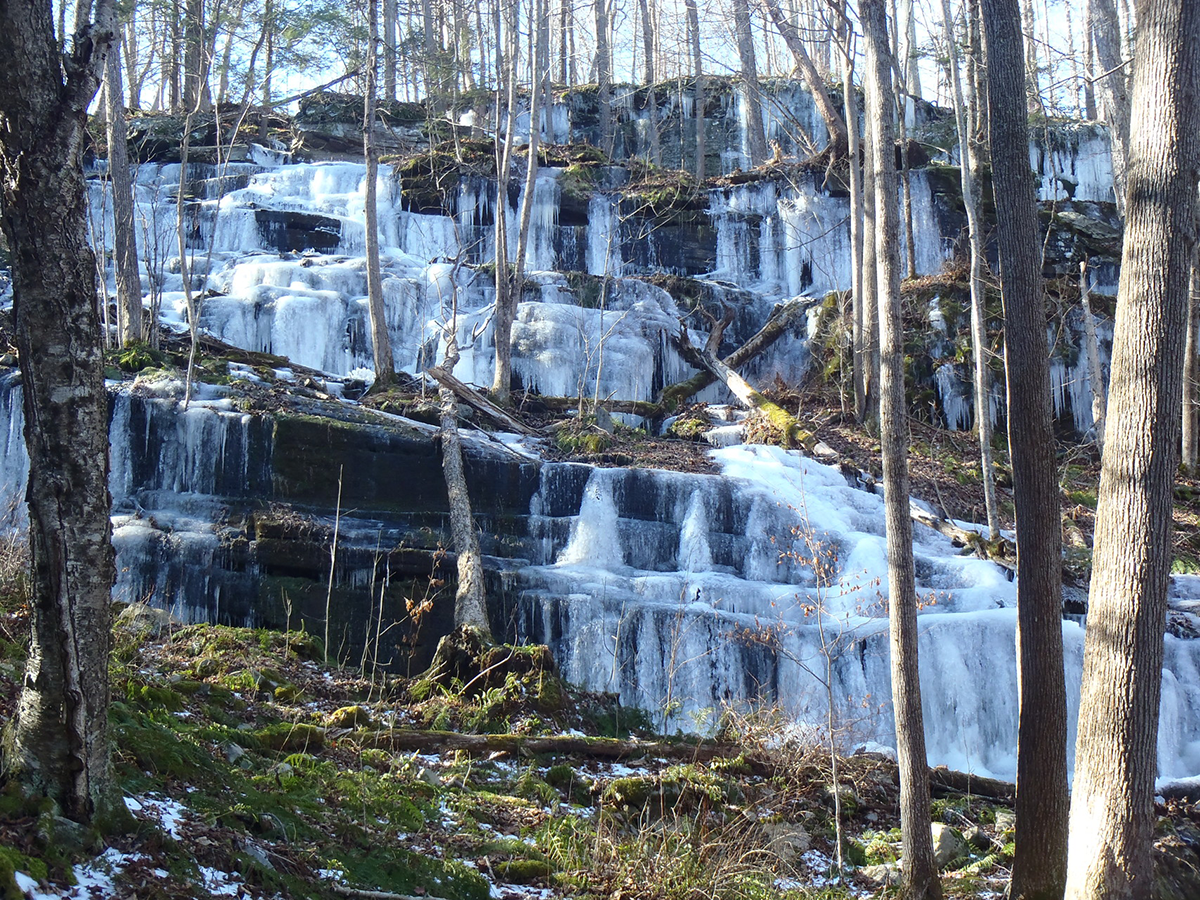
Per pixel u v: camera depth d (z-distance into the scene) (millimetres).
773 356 20766
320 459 12508
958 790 9492
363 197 22562
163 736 5891
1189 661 11820
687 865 6582
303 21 15773
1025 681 7012
